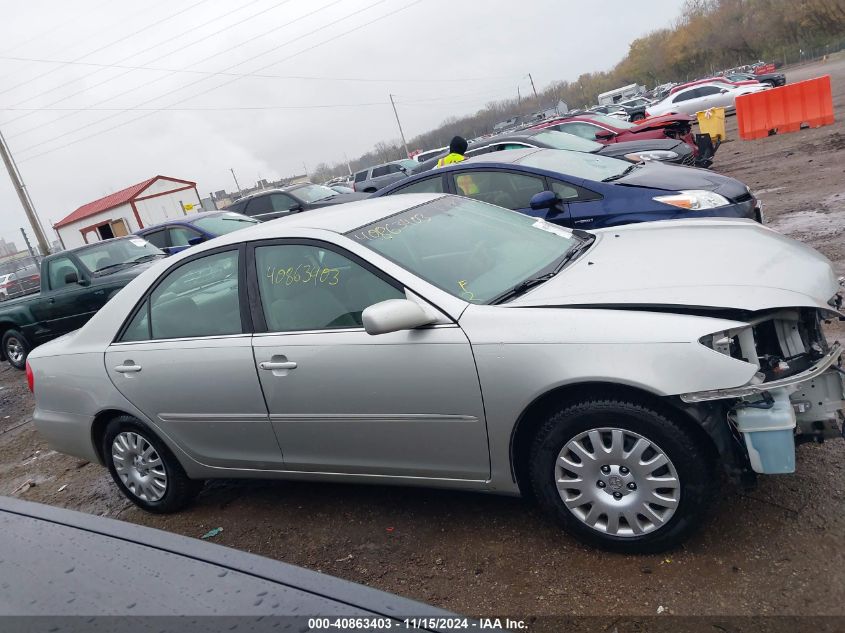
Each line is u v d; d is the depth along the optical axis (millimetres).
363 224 3664
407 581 3143
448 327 3098
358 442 3439
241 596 1534
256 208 16750
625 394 2824
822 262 3332
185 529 4145
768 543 2863
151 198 33344
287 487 4422
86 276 9844
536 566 3045
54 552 1777
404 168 26625
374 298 3338
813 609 2471
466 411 3084
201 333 3861
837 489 3121
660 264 3291
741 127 18625
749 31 72562
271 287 3646
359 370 3285
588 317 2885
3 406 8641
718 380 2627
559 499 3059
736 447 2789
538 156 7000
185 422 3977
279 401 3566
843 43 61344
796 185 10758
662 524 2857
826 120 16969
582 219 6211
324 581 1579
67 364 4398
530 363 2895
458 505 3695
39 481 5656
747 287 2926
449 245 3635
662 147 11148
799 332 2947
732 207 5855
